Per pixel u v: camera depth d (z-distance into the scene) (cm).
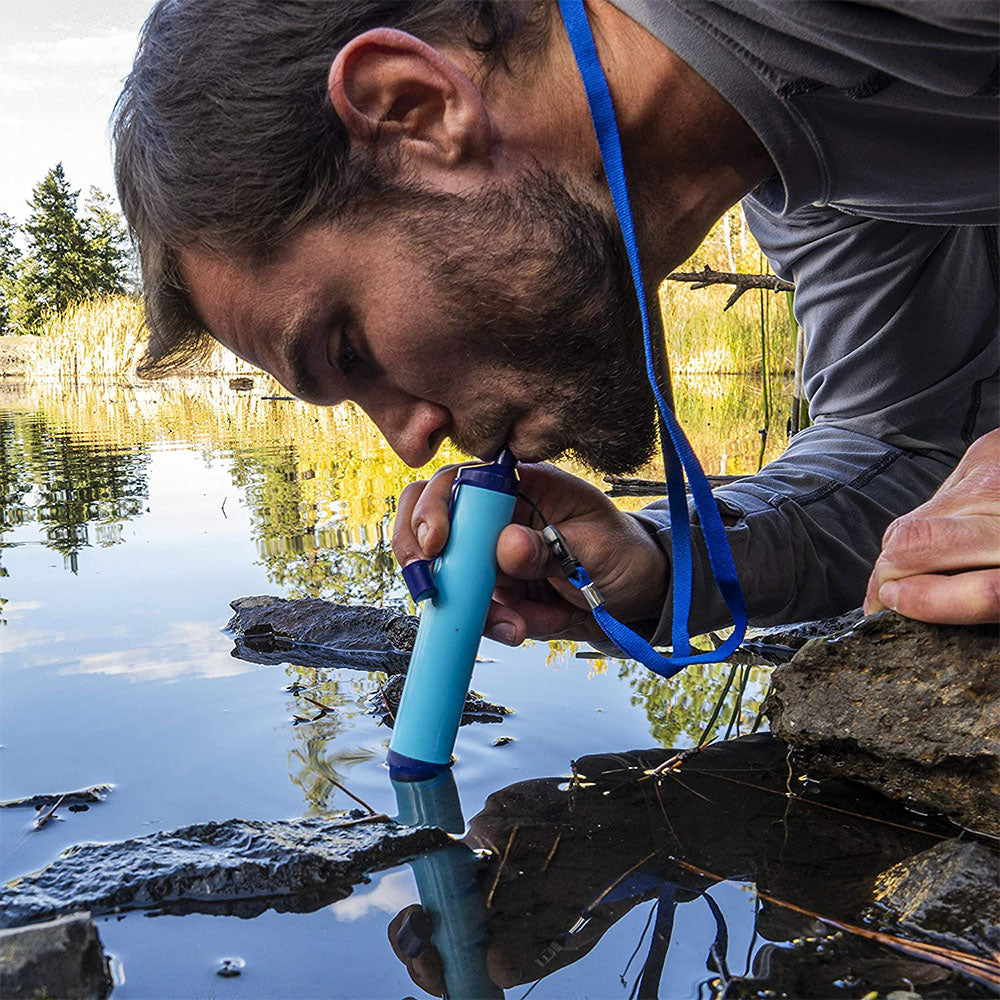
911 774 134
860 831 129
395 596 251
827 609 195
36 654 203
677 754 156
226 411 945
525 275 132
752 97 135
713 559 157
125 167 139
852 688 142
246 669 195
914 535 135
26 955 91
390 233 128
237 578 273
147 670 193
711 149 145
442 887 114
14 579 273
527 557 148
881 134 143
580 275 134
